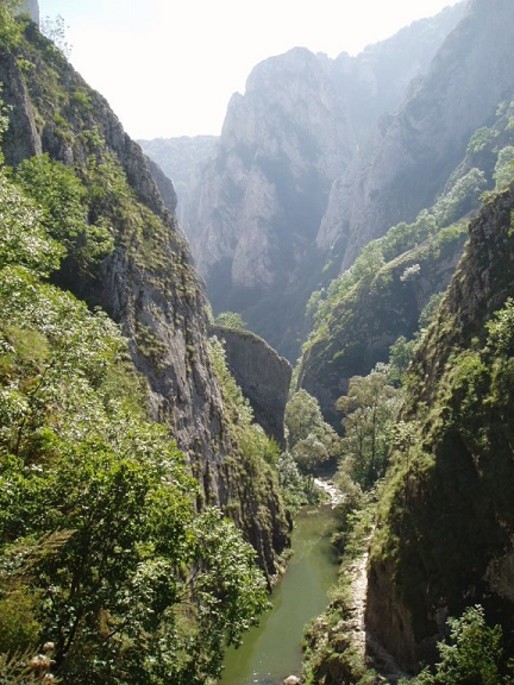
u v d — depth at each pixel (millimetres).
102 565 14352
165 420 42156
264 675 34000
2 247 19234
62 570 14781
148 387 41844
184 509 15578
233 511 48875
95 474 14203
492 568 29219
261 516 55125
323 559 56375
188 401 48750
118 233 52688
